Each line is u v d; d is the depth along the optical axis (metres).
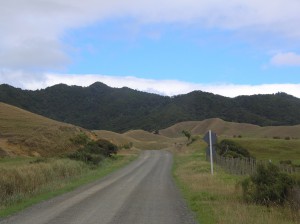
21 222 11.44
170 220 11.73
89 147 58.97
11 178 18.14
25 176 19.39
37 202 15.74
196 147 81.69
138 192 19.47
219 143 58.69
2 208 14.12
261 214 11.91
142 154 74.56
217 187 19.95
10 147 58.78
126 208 14.10
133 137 158.00
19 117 80.44
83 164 36.44
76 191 19.84
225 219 11.07
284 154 77.50
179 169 37.19
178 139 152.50
